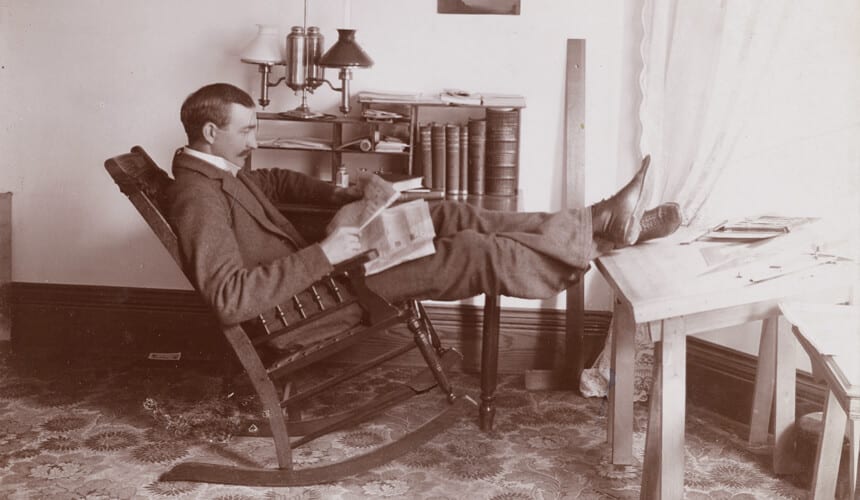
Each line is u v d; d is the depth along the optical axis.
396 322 3.54
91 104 4.76
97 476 3.50
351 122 4.43
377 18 4.61
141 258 4.88
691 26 4.17
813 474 3.02
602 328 4.73
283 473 3.46
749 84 3.90
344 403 4.31
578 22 4.55
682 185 4.20
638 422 4.09
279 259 3.38
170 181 3.70
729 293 2.89
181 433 3.91
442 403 4.34
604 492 3.44
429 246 3.55
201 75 4.71
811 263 3.11
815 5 3.71
